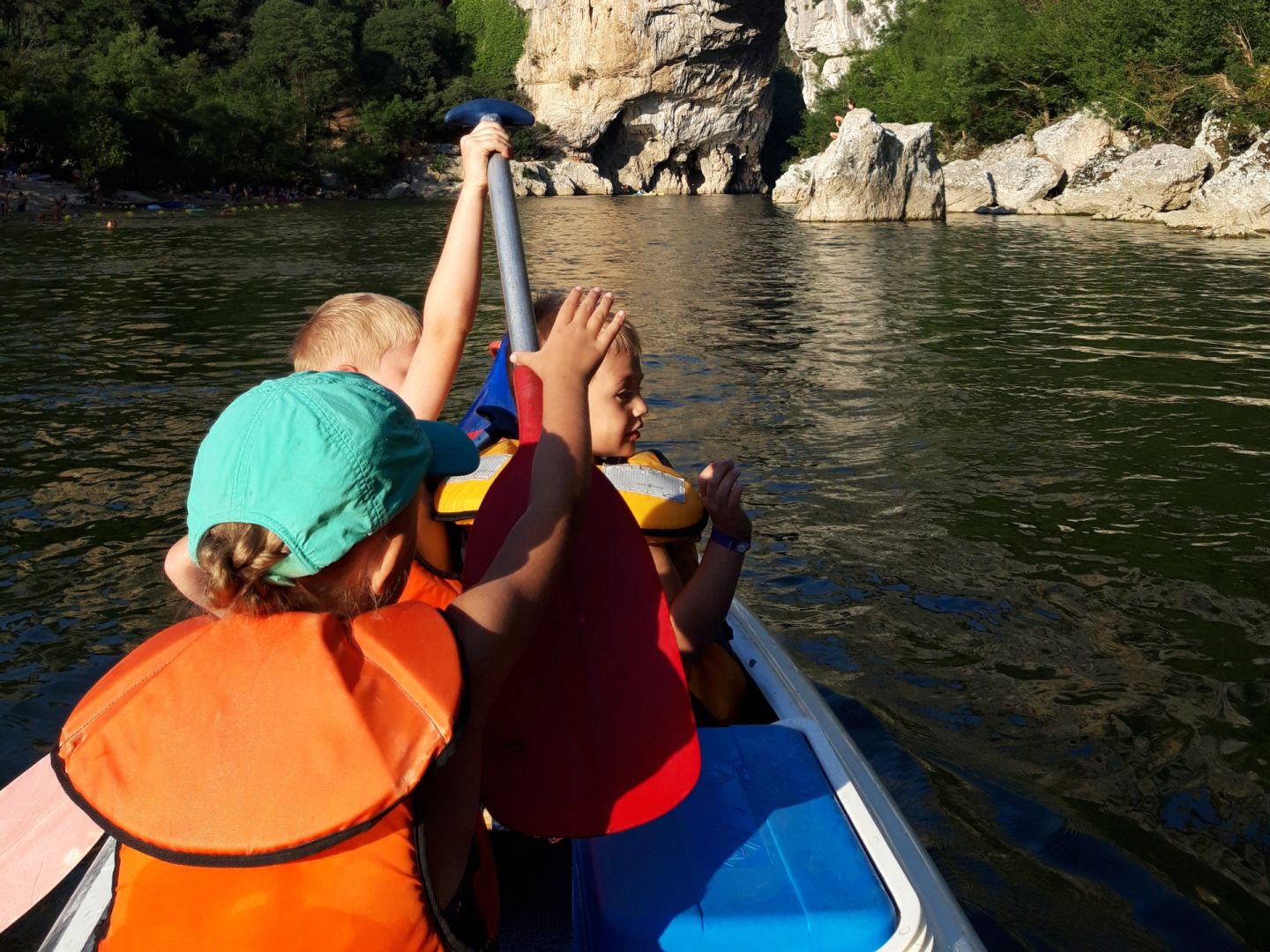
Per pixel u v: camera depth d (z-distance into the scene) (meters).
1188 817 2.79
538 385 1.42
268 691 1.05
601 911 1.50
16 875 1.95
